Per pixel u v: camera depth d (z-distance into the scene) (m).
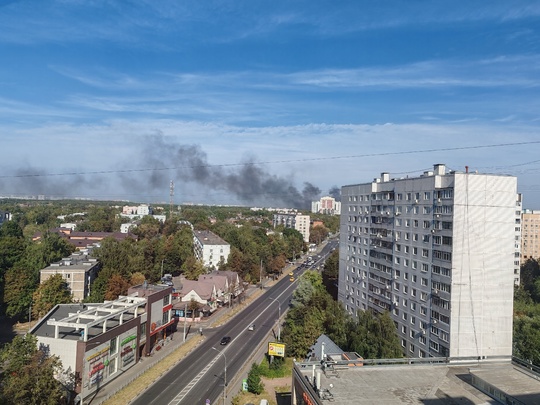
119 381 55.44
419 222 64.69
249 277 133.25
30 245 115.25
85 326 50.47
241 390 53.69
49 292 81.19
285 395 52.84
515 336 62.12
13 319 83.69
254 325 88.56
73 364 48.81
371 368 41.38
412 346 65.62
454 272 56.09
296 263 183.25
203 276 112.12
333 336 64.56
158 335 73.81
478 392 36.38
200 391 52.94
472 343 56.22
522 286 111.19
